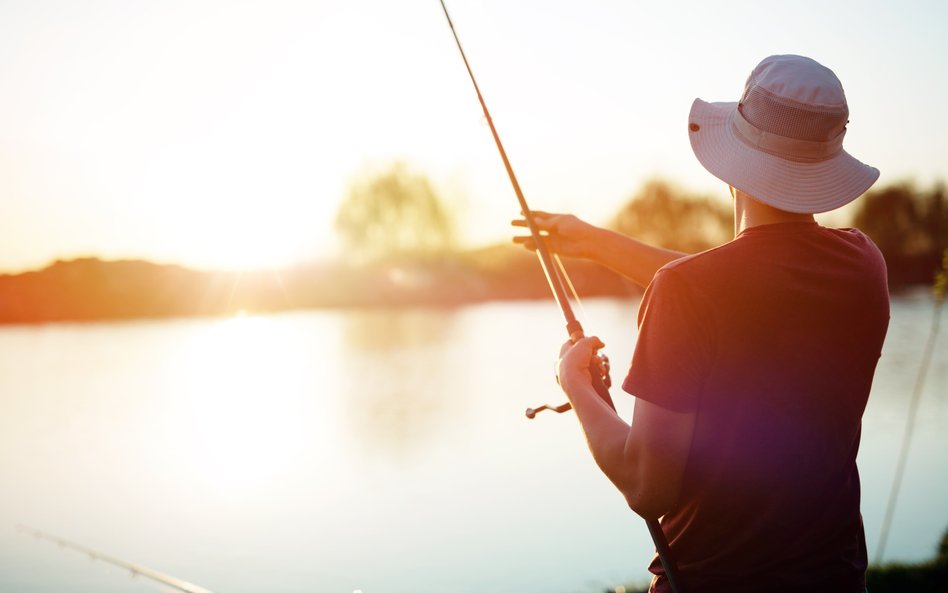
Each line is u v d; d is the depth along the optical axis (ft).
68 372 139.13
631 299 187.32
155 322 219.20
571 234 7.47
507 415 86.12
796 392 4.87
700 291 4.83
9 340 187.42
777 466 4.91
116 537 45.65
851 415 5.14
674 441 4.80
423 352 147.13
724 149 5.32
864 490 44.45
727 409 4.90
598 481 53.31
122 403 107.45
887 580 20.92
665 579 5.52
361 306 227.20
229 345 170.71
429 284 221.25
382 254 213.05
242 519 49.19
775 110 5.09
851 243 5.24
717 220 89.51
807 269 4.95
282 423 88.99
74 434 85.61
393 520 46.42
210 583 35.65
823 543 5.06
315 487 58.03
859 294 5.05
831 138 5.11
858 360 5.12
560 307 6.88
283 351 157.17
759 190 5.10
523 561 35.81
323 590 33.42
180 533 46.01
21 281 209.67
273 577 36.22
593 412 5.27
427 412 90.63
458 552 38.19
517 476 56.70
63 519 50.39
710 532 5.12
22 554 41.27
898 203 105.19
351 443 75.72
